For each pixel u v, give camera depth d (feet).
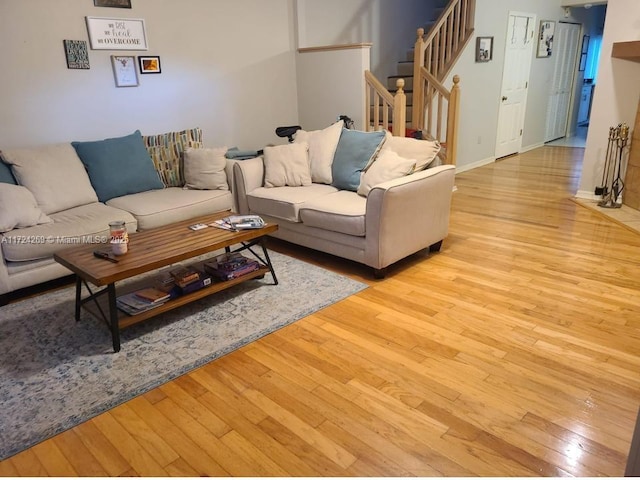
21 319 9.05
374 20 20.49
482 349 7.58
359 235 10.16
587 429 5.85
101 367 7.44
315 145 12.84
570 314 8.57
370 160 11.85
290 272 10.90
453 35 19.72
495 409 6.24
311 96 17.67
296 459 5.55
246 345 7.95
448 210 11.49
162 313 9.07
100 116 13.10
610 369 6.97
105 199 12.06
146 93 13.94
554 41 25.75
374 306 9.13
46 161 11.14
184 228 9.63
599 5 27.45
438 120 17.29
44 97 12.01
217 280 9.48
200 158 12.84
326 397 6.59
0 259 9.29
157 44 13.91
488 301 9.16
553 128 28.63
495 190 17.78
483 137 22.16
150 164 12.86
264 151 13.00
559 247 11.85
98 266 7.74
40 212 10.28
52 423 6.23
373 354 7.55
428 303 9.17
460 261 11.18
